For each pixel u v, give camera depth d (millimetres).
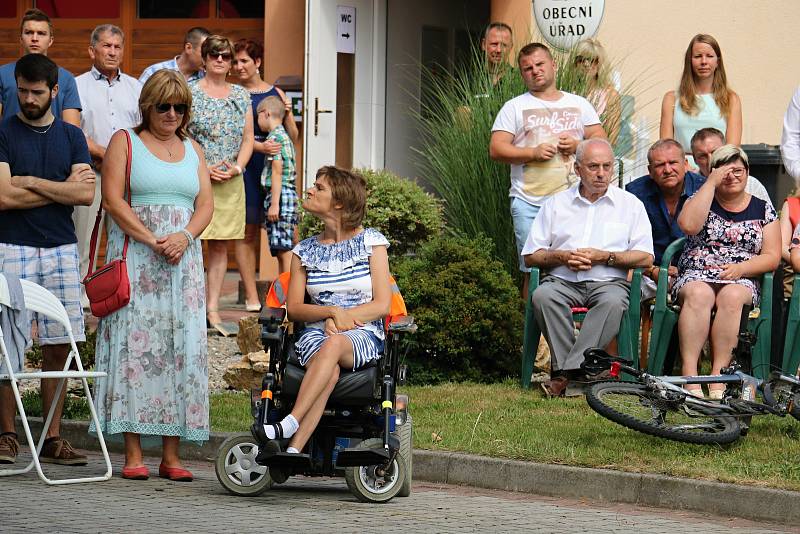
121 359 9117
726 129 13859
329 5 17766
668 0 17719
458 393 11898
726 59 17734
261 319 8570
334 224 8961
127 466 9227
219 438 10281
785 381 9836
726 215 11648
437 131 15469
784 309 12000
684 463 8883
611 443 9547
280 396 8570
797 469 8625
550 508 8375
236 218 14867
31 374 8883
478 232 14305
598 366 10000
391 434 8297
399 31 18422
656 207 12484
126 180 9180
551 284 11891
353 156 18109
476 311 12594
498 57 15227
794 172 13125
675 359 11891
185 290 9156
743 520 8195
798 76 17656
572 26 15836
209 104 14680
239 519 7648
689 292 11305
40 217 9602
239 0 20578
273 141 15383
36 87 9453
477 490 9156
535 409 11078
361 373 8461
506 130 13289
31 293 9250
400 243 14203
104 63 13898
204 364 9211
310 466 8164
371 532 7355
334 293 8867
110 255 9227
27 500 8148
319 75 17734
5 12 21062
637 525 7812
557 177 13133
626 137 15633
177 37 20766
